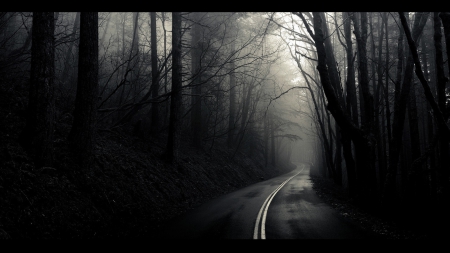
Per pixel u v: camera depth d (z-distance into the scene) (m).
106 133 15.28
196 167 20.98
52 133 8.97
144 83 20.59
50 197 7.70
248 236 7.80
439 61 10.62
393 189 12.95
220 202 15.07
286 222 9.79
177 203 13.70
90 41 10.66
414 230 9.62
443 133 8.56
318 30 12.87
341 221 10.12
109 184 10.45
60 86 15.40
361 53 13.77
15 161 7.83
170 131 17.73
